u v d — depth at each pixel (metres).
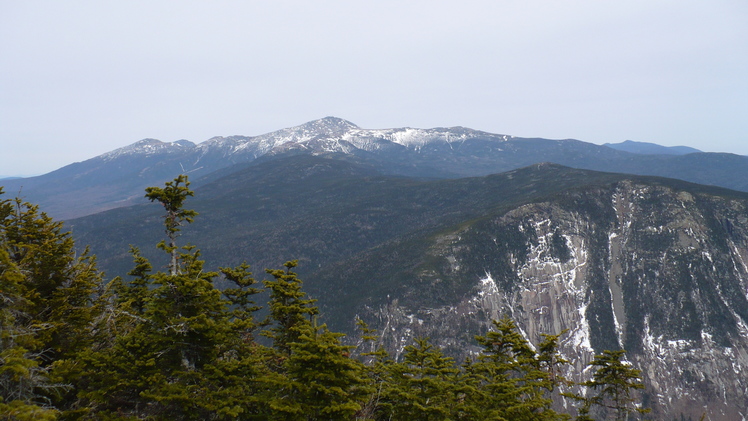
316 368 16.69
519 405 19.06
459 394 20.45
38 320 18.80
